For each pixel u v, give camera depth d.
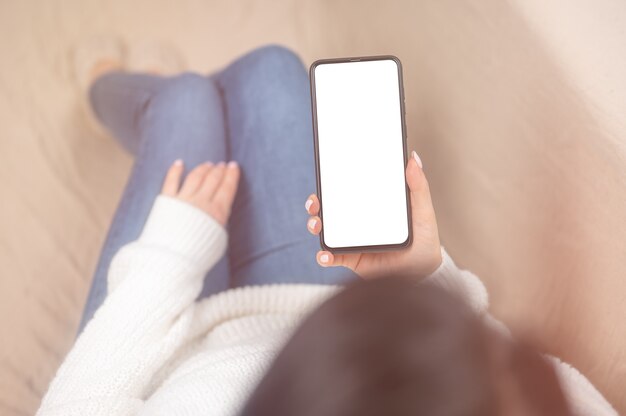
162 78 1.21
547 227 1.17
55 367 1.24
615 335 1.08
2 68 1.34
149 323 0.81
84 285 1.28
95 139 1.34
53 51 1.36
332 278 0.94
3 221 1.29
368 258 0.77
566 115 1.17
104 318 0.81
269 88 1.07
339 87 0.74
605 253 1.12
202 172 1.02
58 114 1.34
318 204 0.73
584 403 0.74
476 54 1.25
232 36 1.40
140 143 1.15
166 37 1.41
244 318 0.88
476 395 0.36
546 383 0.43
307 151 1.03
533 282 1.17
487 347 0.39
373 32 1.32
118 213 1.06
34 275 1.27
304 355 0.37
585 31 1.16
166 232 0.94
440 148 1.25
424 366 0.36
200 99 1.09
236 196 1.04
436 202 1.23
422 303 0.39
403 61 1.29
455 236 1.22
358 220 0.74
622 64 1.12
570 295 1.14
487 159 1.23
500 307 1.18
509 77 1.23
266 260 0.99
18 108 1.33
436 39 1.27
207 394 0.68
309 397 0.36
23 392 1.22
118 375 0.76
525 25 1.22
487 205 1.22
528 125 1.21
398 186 0.74
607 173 1.13
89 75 1.34
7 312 1.25
